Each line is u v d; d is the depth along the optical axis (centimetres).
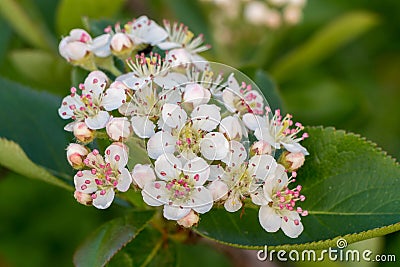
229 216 23
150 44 24
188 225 22
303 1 31
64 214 30
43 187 30
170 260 24
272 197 22
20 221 30
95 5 27
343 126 31
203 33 31
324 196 23
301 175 24
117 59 24
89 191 22
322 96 31
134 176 22
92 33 25
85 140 22
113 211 30
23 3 30
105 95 22
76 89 24
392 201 23
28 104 26
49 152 26
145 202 22
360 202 23
